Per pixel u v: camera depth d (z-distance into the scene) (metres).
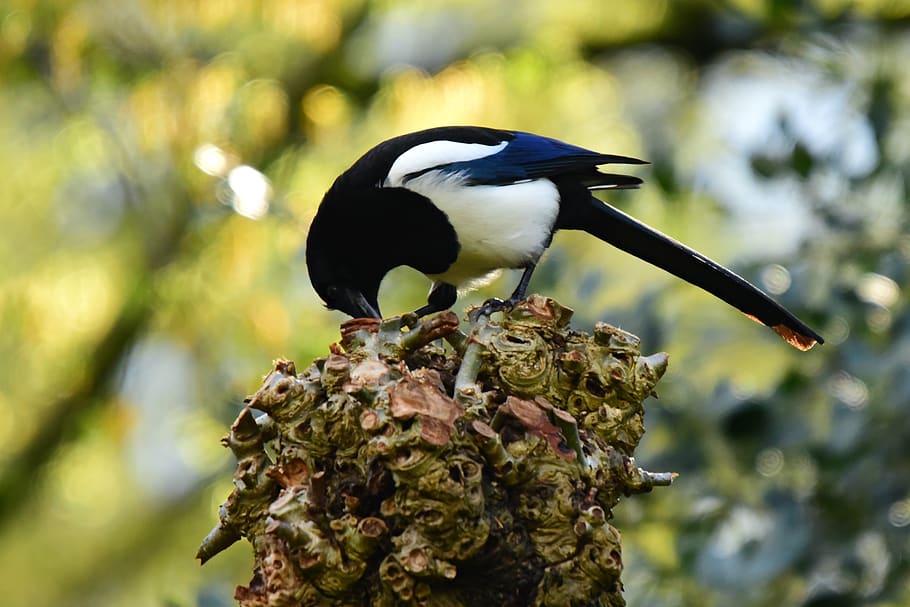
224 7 15.24
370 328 6.44
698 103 18.14
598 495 6.28
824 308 10.58
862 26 14.27
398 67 16.33
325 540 5.96
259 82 15.62
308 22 15.45
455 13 18.53
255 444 6.33
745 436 10.55
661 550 10.64
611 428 6.35
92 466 19.55
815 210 11.00
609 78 17.97
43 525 20.16
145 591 20.17
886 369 10.20
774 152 11.07
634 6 18.70
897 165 10.98
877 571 10.31
